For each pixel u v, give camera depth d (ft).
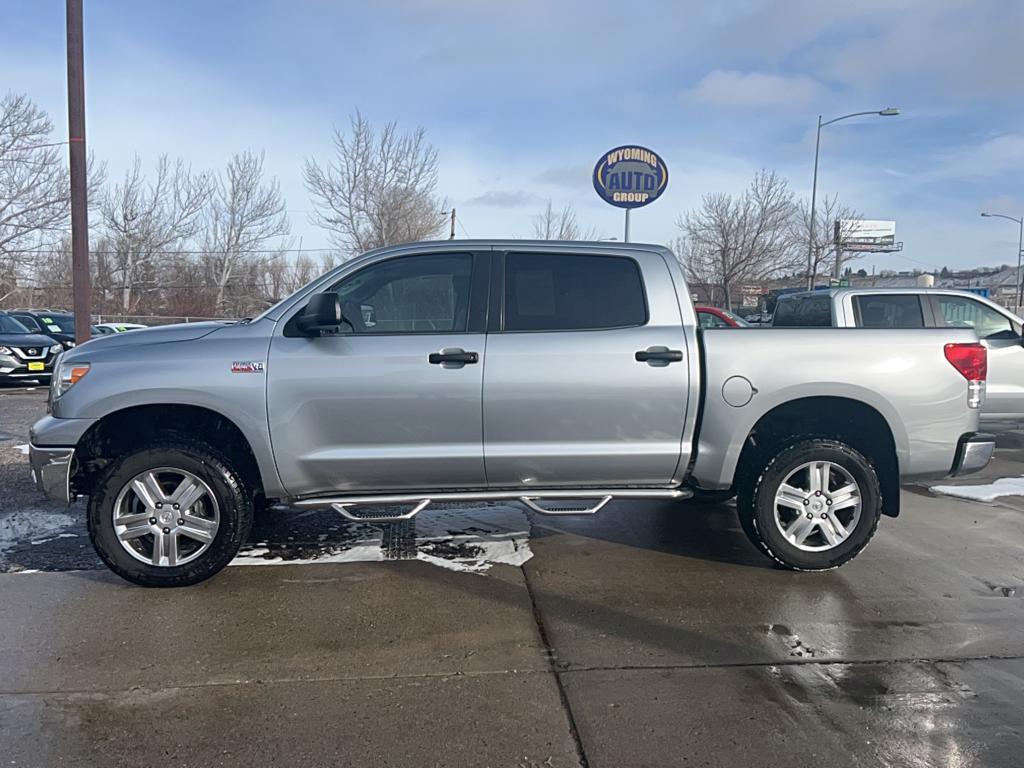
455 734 9.66
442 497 14.57
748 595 14.12
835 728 9.77
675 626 12.78
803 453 14.66
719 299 94.17
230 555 14.30
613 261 15.12
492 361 14.20
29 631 12.50
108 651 11.82
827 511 14.98
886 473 15.40
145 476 13.94
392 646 12.03
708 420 14.64
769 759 9.13
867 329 15.05
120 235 137.49
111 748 9.33
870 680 11.00
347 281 14.69
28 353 46.29
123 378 13.79
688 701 10.43
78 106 31.53
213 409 13.92
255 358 13.97
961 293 26.86
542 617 13.15
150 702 10.37
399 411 14.14
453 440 14.34
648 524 18.60
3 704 10.28
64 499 13.93
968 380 14.94
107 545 13.96
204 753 9.25
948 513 19.53
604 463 14.65
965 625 12.82
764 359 14.58
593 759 9.14
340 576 15.02
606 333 14.57
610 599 13.93
